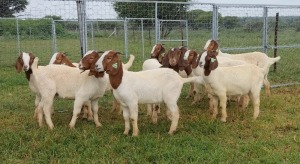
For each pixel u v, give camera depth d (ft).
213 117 11.59
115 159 8.16
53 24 24.47
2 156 8.42
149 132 10.23
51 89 10.44
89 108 11.79
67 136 9.54
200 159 8.09
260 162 8.10
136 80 9.72
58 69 10.64
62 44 36.45
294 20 19.39
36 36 35.09
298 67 22.74
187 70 12.76
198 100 13.82
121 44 36.45
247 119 11.48
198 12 20.88
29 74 10.82
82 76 10.47
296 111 12.64
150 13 27.09
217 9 15.02
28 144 9.03
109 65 9.40
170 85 9.91
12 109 13.19
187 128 10.45
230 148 8.89
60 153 8.48
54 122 11.48
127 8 26.43
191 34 24.45
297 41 23.43
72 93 10.59
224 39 18.70
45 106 10.48
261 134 9.91
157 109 11.27
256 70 11.59
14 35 35.58
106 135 9.84
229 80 11.21
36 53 30.37
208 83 11.17
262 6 15.83
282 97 14.74
